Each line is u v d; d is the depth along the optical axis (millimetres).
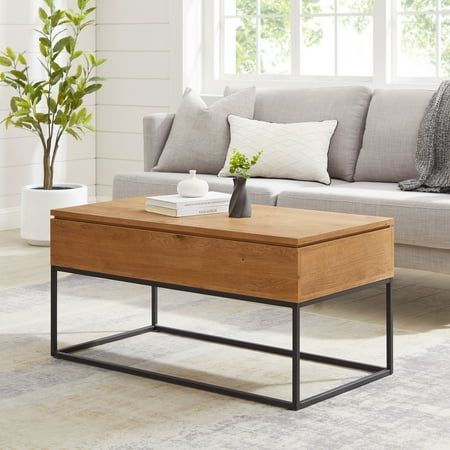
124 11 8289
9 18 7703
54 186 7457
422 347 4656
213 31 8039
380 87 7199
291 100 6492
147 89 8242
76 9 8289
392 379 4156
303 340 4785
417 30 7117
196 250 4066
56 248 4523
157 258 4203
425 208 5066
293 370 3766
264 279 3859
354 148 6223
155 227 4195
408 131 5973
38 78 7984
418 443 3414
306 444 3406
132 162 8422
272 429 3559
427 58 7102
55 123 7258
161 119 6723
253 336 4867
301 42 7668
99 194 8672
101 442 3430
